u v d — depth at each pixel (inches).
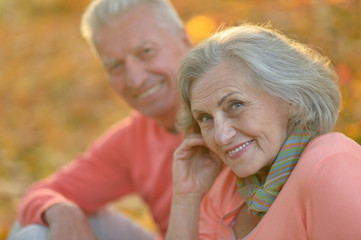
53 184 117.2
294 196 64.0
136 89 104.3
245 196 73.5
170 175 109.6
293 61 67.9
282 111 68.2
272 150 68.4
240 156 68.7
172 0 270.4
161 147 110.1
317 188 61.6
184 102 74.1
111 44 103.3
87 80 282.2
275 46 67.8
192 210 83.5
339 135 67.1
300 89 67.4
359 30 115.3
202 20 145.3
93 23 104.8
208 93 68.0
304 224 63.6
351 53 111.7
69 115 256.4
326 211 60.4
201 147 84.2
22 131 246.5
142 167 113.4
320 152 63.7
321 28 117.3
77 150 228.1
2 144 234.4
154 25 103.5
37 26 367.2
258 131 67.1
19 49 334.6
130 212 179.9
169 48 105.0
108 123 243.3
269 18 131.5
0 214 180.5
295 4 130.2
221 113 68.0
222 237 77.5
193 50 70.0
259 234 67.3
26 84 288.5
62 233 92.7
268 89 66.4
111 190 120.2
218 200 81.0
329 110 69.2
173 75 105.2
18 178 205.9
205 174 84.0
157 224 115.3
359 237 57.7
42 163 217.3
